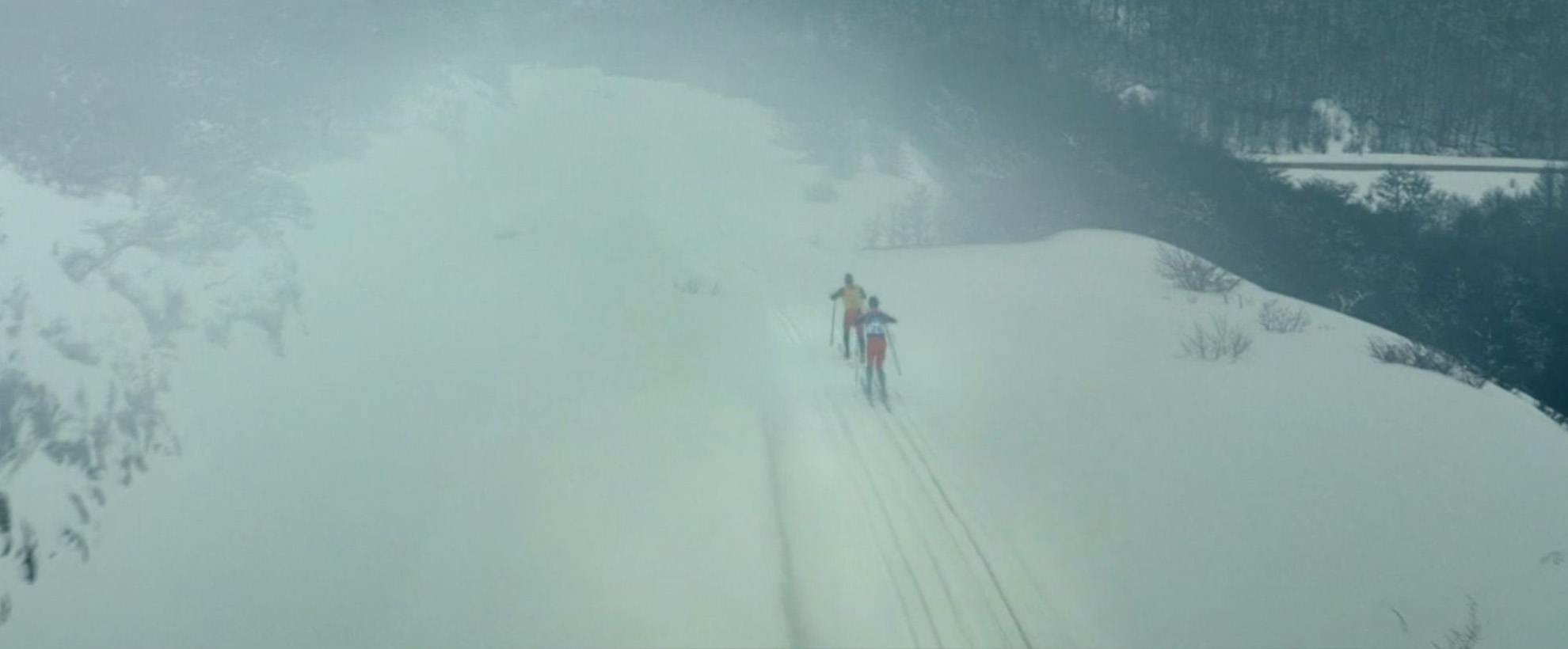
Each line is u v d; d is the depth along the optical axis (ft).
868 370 55.62
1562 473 46.91
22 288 38.37
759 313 77.82
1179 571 35.81
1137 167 154.40
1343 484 44.32
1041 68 203.82
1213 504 41.70
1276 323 74.95
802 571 35.40
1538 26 215.31
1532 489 44.70
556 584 34.60
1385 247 137.59
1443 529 40.29
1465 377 65.00
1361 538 39.19
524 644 31.04
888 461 45.73
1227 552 37.50
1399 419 53.47
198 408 40.22
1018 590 33.96
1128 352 66.59
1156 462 46.09
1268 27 221.05
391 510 38.70
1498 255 133.69
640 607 33.14
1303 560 37.17
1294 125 200.64
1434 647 32.22
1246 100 205.87
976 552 36.60
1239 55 216.95
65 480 32.60
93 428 35.22
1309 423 52.24
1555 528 40.81
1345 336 73.82
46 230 43.60
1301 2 228.84
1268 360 65.00
